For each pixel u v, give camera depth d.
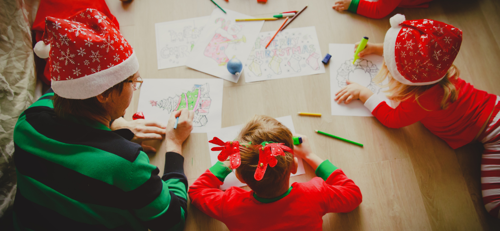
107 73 0.54
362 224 0.90
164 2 1.17
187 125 0.94
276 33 1.12
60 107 0.58
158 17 1.15
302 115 1.02
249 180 0.67
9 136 0.79
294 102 1.04
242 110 1.03
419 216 0.92
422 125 1.01
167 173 0.84
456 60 1.10
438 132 0.98
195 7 1.16
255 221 0.72
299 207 0.72
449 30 0.72
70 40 0.50
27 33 0.95
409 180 0.95
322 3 1.17
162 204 0.66
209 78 1.06
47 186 0.56
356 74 1.07
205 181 0.85
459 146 0.97
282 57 1.09
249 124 0.72
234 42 1.11
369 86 1.05
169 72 1.07
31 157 0.57
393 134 1.00
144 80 1.06
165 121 1.01
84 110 0.59
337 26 1.14
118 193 0.58
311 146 0.99
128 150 0.59
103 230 0.62
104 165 0.56
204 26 1.14
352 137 1.00
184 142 0.98
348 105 1.03
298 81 1.06
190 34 1.13
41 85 0.99
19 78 0.87
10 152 0.79
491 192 0.89
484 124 0.89
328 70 1.07
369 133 1.00
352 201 0.80
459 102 0.89
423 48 0.74
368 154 0.98
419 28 0.75
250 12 1.16
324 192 0.77
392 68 0.82
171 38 1.12
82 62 0.52
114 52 0.55
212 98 1.04
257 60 1.09
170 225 0.70
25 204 0.59
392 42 0.80
